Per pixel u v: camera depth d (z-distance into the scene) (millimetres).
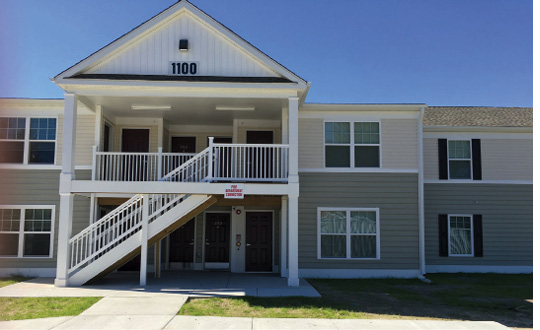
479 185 15688
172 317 8188
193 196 11570
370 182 14305
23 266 13742
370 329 7789
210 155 11711
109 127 14500
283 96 11984
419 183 14289
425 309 9531
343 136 14445
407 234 14172
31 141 14094
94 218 13531
